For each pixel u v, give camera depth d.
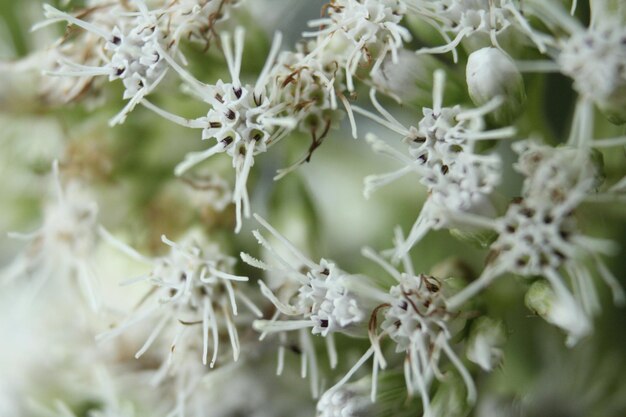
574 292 0.10
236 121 0.10
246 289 0.11
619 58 0.10
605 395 0.11
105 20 0.11
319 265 0.10
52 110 0.12
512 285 0.10
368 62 0.10
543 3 0.10
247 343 0.11
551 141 0.11
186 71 0.11
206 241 0.11
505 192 0.11
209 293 0.11
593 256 0.10
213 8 0.11
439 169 0.10
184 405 0.11
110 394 0.11
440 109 0.10
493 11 0.10
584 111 0.10
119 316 0.11
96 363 0.11
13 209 0.12
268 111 0.10
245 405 0.11
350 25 0.10
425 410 0.10
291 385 0.11
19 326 0.12
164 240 0.11
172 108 0.11
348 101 0.11
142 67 0.11
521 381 0.11
